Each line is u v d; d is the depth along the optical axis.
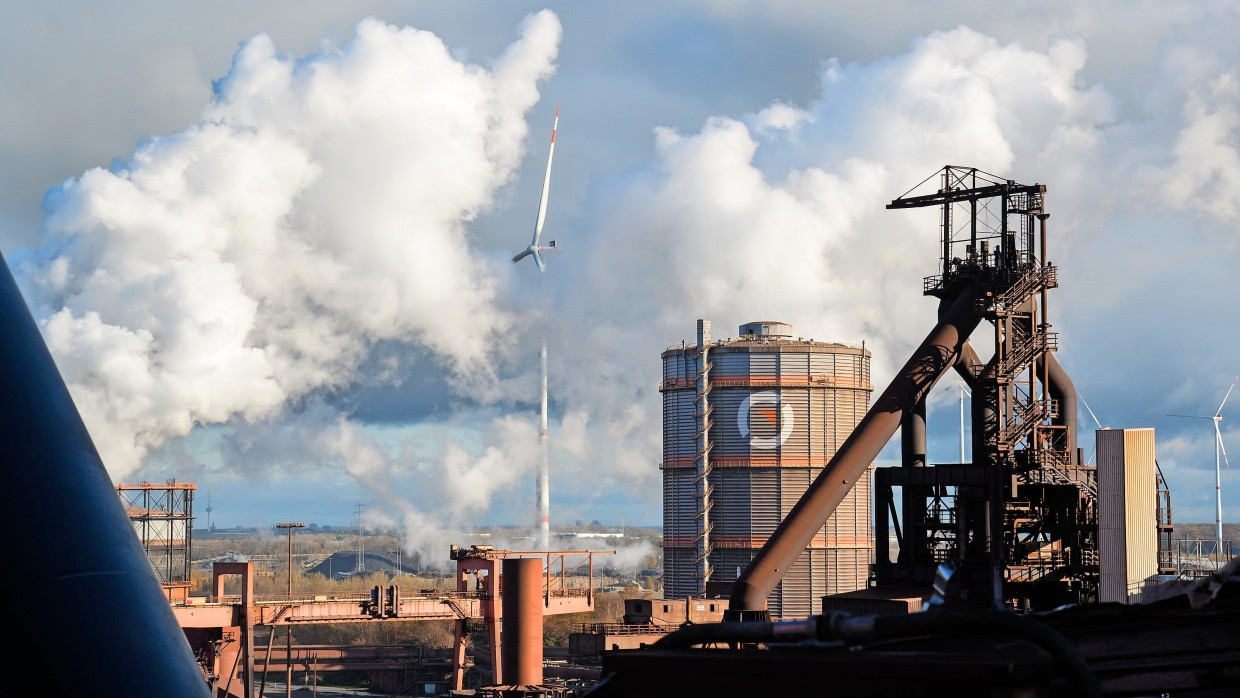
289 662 111.75
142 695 6.08
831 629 7.16
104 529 6.34
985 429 74.38
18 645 5.91
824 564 135.25
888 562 75.31
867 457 71.00
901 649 7.50
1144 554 63.81
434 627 185.12
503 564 90.12
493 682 114.50
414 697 146.50
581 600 123.69
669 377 143.25
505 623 89.25
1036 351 74.50
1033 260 75.25
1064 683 6.93
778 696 7.13
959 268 76.06
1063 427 76.06
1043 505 74.81
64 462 6.31
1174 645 9.17
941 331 74.00
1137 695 9.26
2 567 5.96
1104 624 9.35
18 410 6.24
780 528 68.69
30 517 6.08
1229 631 9.27
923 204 78.25
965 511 72.00
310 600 106.81
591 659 124.81
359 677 167.12
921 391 73.31
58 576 6.05
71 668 5.96
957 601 69.62
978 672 6.48
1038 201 75.19
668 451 142.88
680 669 7.45
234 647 110.56
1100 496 64.62
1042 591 72.50
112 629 6.11
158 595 6.49
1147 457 64.56
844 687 6.89
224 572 103.69
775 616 134.38
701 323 141.38
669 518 141.75
